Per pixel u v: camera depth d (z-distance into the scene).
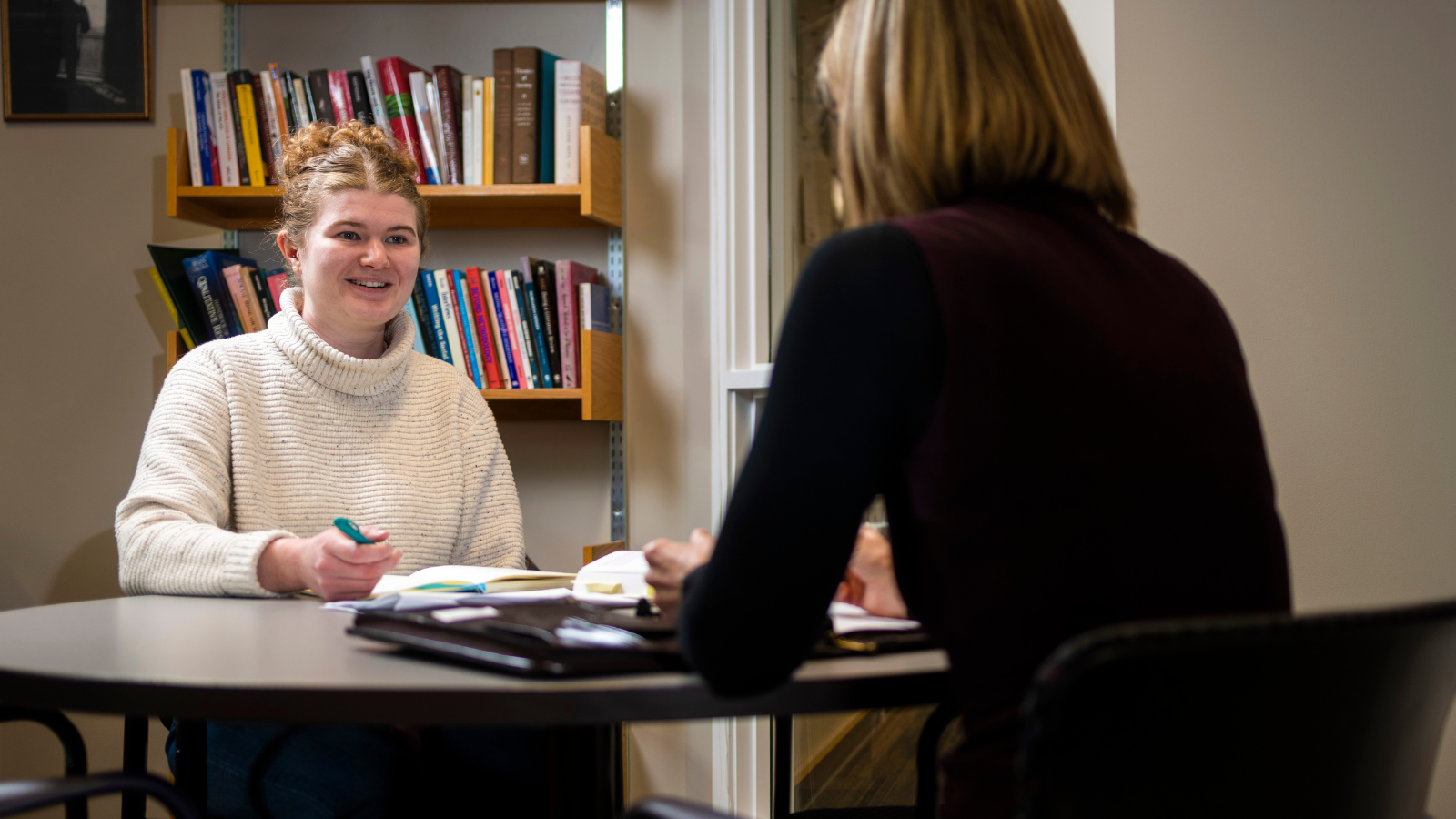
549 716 0.65
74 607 1.09
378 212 1.63
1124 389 0.60
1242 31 1.67
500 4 2.49
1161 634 0.46
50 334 2.45
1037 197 0.69
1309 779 0.53
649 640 0.77
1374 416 1.66
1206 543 0.60
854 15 0.76
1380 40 1.67
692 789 2.42
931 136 0.69
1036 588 0.57
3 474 2.43
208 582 1.17
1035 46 0.70
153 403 2.44
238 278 2.22
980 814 0.58
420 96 2.28
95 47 2.45
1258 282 1.65
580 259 2.50
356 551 1.11
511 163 2.27
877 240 0.61
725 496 2.35
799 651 0.62
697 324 2.47
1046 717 0.46
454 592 1.13
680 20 2.49
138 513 1.31
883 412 0.59
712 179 2.42
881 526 1.85
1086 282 0.63
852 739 2.09
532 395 2.24
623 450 2.45
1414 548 1.65
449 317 2.27
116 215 2.46
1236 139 1.65
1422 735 0.59
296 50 2.49
